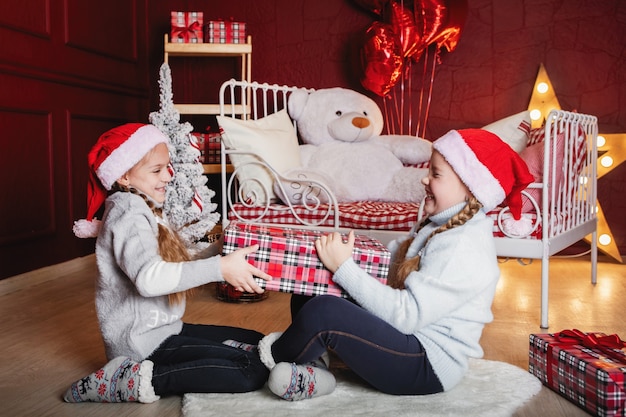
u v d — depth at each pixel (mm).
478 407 1460
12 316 2420
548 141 2291
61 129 3289
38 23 3068
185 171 2527
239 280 1489
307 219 2758
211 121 4047
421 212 2506
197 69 4098
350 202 3111
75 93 3400
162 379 1509
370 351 1438
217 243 1979
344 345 1437
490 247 1509
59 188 3285
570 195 2611
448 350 1477
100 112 3639
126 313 1540
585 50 3695
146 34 4125
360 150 3324
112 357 1573
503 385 1610
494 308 2545
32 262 3072
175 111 2535
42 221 3143
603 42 3674
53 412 1479
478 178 1508
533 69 3764
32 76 3014
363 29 3586
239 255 1490
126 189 1586
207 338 1718
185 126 2533
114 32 3748
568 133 2648
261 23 4016
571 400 1544
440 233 1514
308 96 3488
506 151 1560
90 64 3504
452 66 3840
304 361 1476
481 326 1526
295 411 1424
